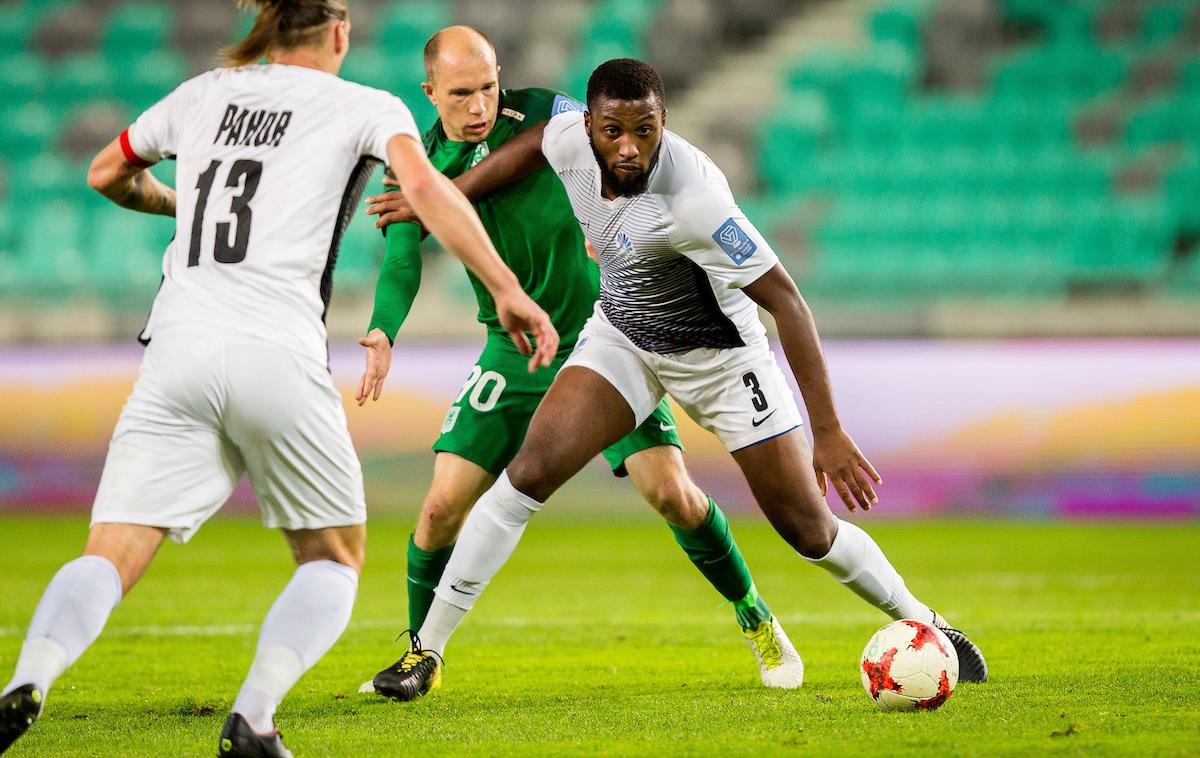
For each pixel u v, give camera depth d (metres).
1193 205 59.22
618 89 14.13
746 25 73.88
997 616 24.41
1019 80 67.19
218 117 12.23
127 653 20.52
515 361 17.70
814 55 70.00
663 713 14.70
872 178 61.81
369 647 21.25
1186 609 25.59
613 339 16.03
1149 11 68.94
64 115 66.50
